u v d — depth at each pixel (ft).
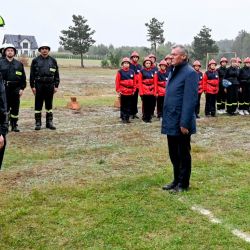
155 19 206.90
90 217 16.89
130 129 36.42
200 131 35.86
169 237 15.16
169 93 19.27
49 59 34.78
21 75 33.55
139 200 18.76
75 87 86.38
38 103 35.35
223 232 15.53
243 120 41.83
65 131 35.32
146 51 209.77
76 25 208.33
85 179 22.00
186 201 18.71
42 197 19.04
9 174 22.86
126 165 24.85
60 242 14.83
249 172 23.31
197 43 185.16
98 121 40.91
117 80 39.34
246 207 18.01
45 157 26.81
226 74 44.86
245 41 183.62
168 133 19.40
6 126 15.16
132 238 15.07
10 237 15.12
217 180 21.83
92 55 292.40
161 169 23.88
